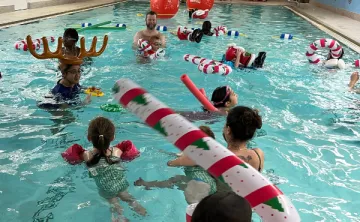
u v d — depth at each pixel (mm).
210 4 13422
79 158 3250
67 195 2822
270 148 3783
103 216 2613
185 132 1256
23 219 2555
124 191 2883
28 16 10898
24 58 6398
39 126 3967
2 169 3141
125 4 16172
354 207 2889
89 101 4617
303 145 3881
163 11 12211
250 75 6188
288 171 3377
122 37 8695
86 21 11062
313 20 13719
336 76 6348
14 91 4887
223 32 9656
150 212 2670
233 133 2922
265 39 9508
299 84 5844
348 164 3539
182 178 3057
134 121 4199
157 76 5852
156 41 7617
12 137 3699
